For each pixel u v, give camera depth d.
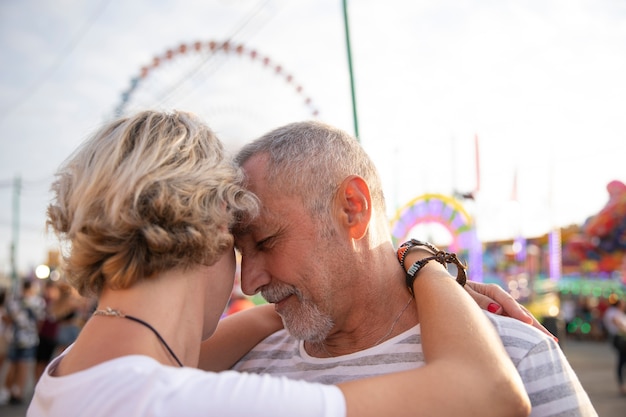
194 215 0.95
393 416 0.84
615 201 12.76
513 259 13.54
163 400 0.79
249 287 1.21
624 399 7.09
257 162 1.21
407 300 1.28
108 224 0.92
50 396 0.86
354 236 1.21
